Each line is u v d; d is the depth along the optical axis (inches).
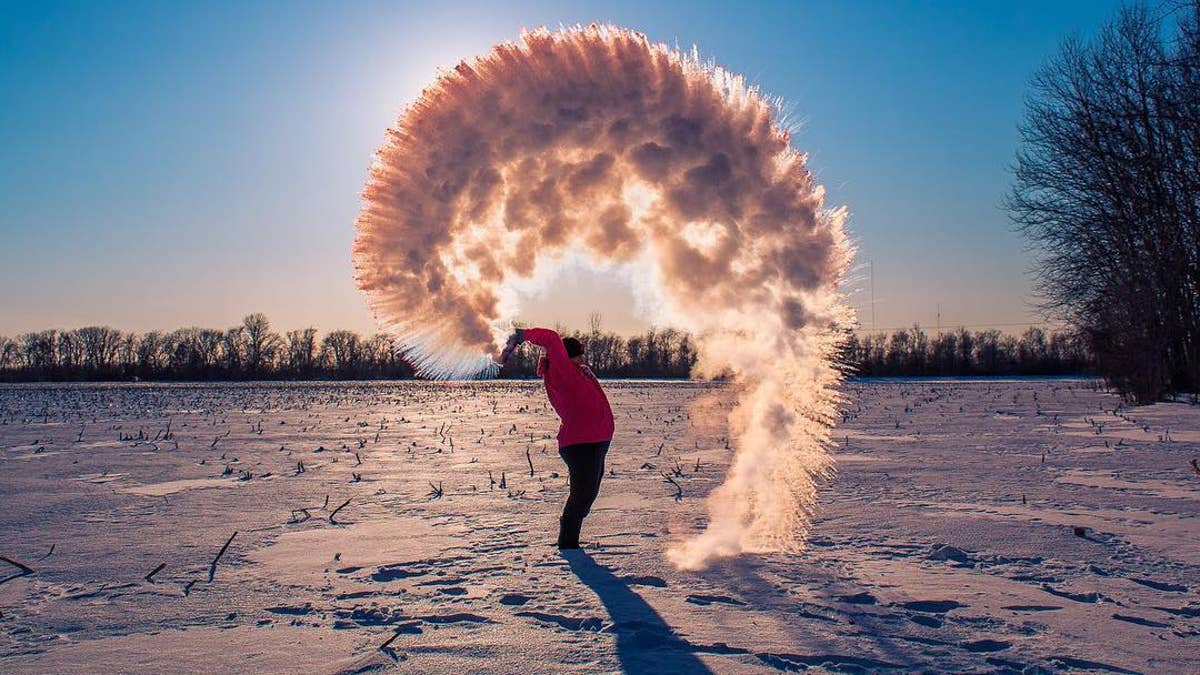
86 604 191.0
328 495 357.1
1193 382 1237.1
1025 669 148.2
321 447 588.1
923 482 385.4
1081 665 150.6
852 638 164.9
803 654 155.3
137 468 459.5
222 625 175.2
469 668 148.4
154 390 2431.1
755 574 214.7
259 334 5014.8
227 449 577.6
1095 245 1267.2
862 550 243.1
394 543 255.0
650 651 157.1
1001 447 557.6
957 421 831.1
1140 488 366.9
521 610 183.8
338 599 193.9
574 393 246.2
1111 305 1206.9
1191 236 1198.3
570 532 246.1
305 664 151.3
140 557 238.1
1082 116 1298.0
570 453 245.0
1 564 231.1
